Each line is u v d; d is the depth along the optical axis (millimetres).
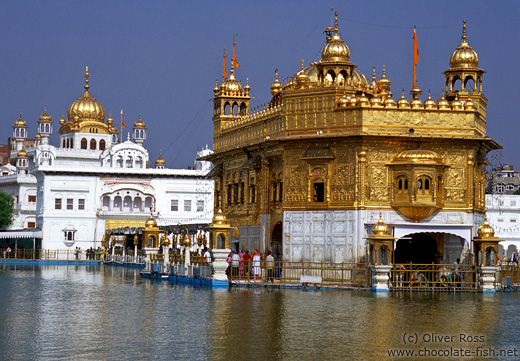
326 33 47594
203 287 40406
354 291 38219
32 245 88125
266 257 44125
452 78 45938
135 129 111625
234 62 56656
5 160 137250
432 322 26438
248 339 22875
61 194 85938
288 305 31047
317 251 42219
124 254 73188
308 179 42562
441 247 42500
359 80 47781
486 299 34406
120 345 21938
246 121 50156
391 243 38438
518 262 42188
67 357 20312
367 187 40969
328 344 22172
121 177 87500
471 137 41500
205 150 94500
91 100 103875
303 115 43219
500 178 99562
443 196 41625
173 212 88688
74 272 57719
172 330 24484
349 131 41531
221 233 40812
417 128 41594
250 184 49562
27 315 28234
